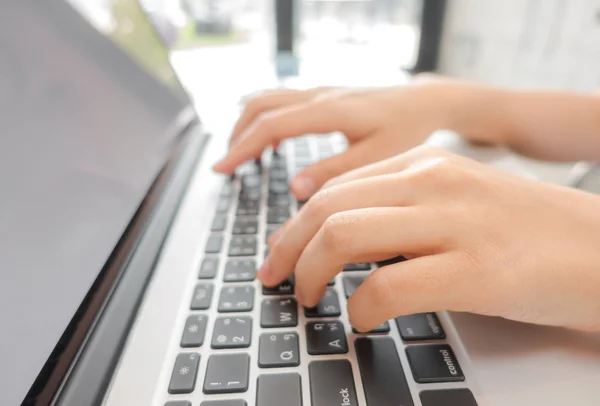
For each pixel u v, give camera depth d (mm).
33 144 232
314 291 227
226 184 389
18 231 199
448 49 974
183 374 194
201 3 1118
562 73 629
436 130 399
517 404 182
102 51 356
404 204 226
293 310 233
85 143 279
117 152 310
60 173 243
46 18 288
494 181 230
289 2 1000
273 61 938
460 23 917
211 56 1003
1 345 169
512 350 205
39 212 215
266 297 243
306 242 235
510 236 204
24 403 165
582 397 184
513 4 731
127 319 219
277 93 449
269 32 1065
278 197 366
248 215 338
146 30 472
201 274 262
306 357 204
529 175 368
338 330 218
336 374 195
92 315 211
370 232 208
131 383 189
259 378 194
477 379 192
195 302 238
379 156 363
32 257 199
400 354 204
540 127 423
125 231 271
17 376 168
